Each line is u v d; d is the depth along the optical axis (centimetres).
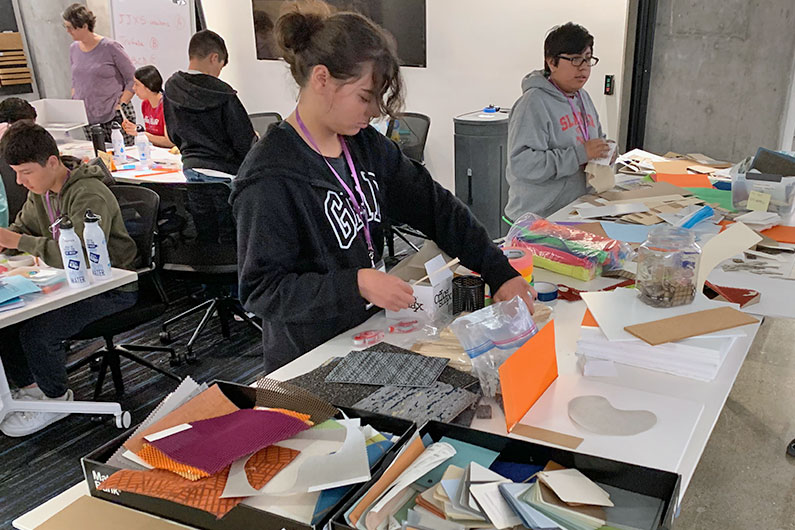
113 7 582
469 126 446
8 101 362
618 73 407
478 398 125
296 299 135
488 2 450
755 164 236
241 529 90
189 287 423
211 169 357
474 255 166
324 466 93
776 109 362
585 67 246
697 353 129
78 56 519
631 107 409
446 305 164
